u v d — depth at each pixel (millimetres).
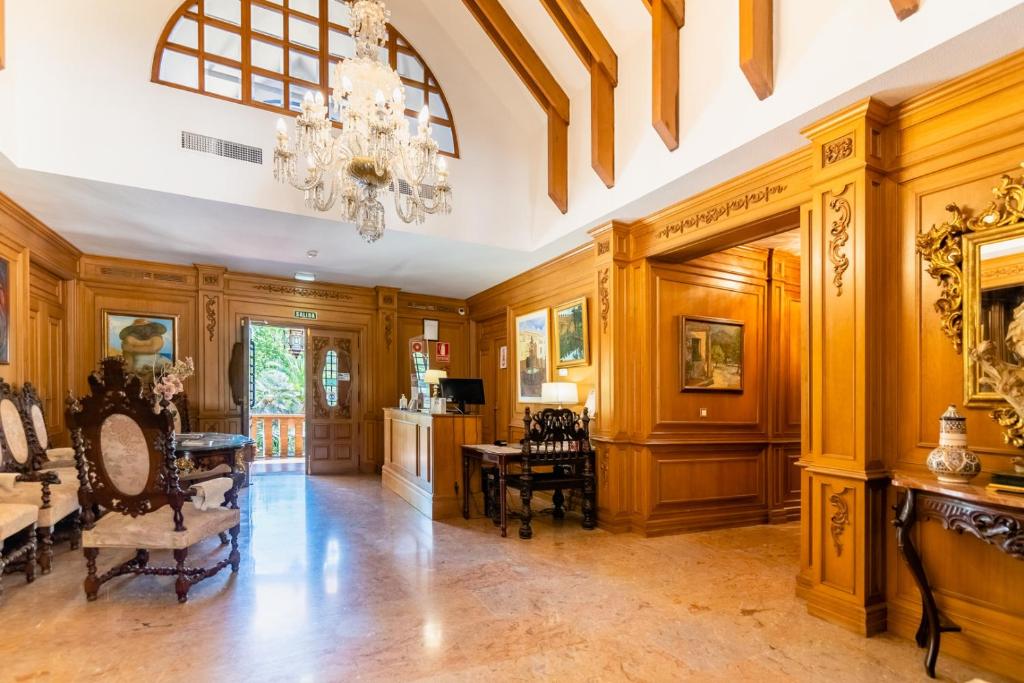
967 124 2605
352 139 3723
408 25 5609
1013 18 2143
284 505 5684
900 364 2873
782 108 3072
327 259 6391
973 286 2557
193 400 6746
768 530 4988
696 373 5031
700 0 3684
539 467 5668
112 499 3127
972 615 2533
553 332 6160
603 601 3191
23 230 4688
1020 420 2369
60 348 5871
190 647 2568
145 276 6559
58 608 3008
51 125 3795
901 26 2490
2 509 3264
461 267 6723
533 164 5887
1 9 3125
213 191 4391
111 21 4066
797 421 5578
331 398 7840
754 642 2691
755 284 5477
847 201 2957
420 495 5504
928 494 2465
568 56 4930
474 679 2316
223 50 4664
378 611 3004
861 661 2514
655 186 4098
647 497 4727
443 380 5633
